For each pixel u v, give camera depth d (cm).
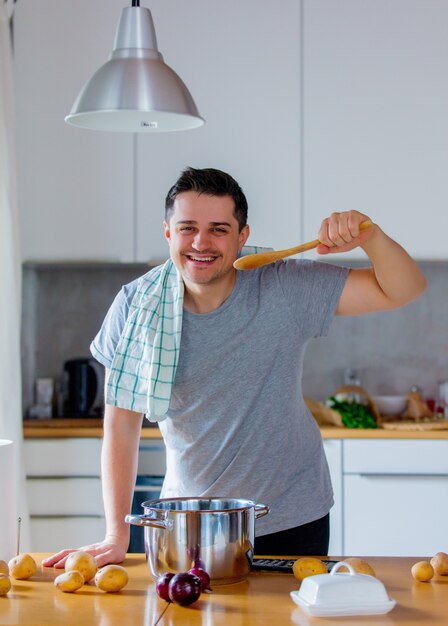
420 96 376
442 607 147
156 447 349
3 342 331
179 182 194
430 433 348
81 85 379
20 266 346
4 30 336
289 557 180
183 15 378
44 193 379
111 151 380
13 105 341
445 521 347
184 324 206
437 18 376
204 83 378
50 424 361
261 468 210
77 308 420
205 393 206
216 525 159
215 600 151
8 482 174
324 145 378
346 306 209
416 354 416
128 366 204
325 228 181
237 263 180
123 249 380
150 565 162
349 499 349
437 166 376
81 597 154
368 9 376
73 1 379
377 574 169
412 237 376
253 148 378
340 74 377
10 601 152
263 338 206
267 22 378
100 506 353
